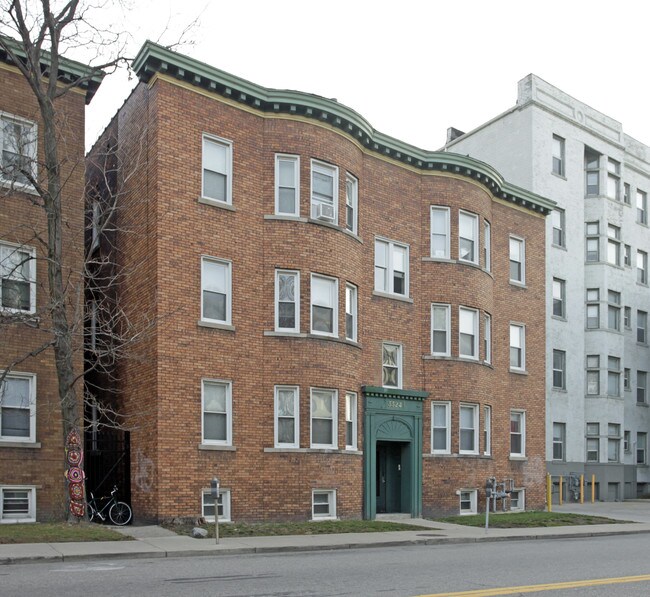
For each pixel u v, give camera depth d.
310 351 21.53
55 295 17.31
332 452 21.70
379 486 24.52
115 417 20.92
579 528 22.48
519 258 30.17
